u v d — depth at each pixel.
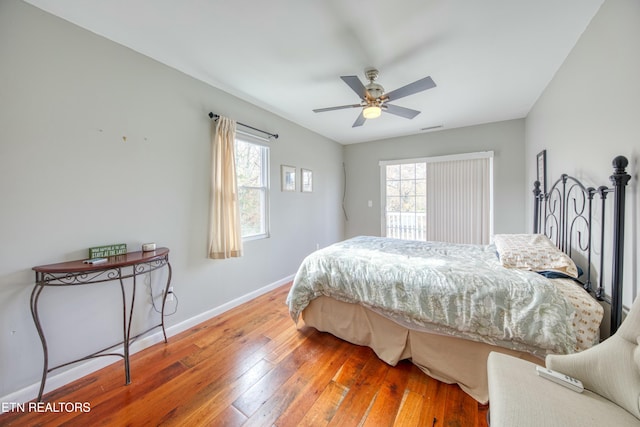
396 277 1.82
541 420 0.82
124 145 1.95
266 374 1.75
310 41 1.88
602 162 1.55
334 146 4.82
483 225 3.87
